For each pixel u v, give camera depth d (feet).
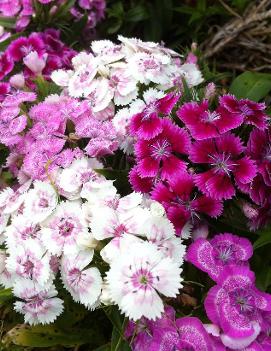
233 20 0.93
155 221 0.54
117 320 0.55
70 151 0.66
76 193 0.62
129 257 0.51
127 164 0.69
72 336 0.61
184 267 0.62
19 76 0.76
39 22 0.93
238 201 0.61
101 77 0.71
